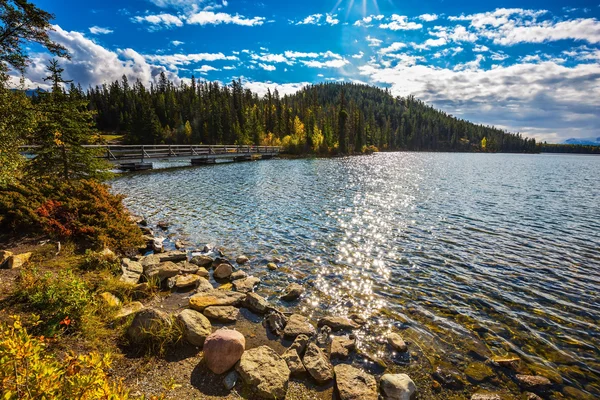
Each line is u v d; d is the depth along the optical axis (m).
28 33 10.33
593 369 5.73
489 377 5.45
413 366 5.68
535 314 7.59
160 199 20.27
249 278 8.94
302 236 13.41
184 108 108.50
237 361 5.19
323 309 7.63
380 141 125.94
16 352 2.59
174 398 4.46
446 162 67.94
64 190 13.26
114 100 122.56
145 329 5.58
